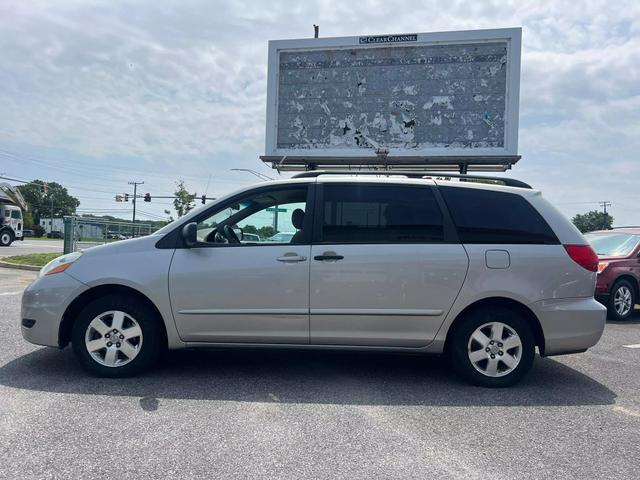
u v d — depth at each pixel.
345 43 15.22
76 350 4.71
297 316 4.67
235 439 3.48
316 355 5.80
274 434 3.58
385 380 4.93
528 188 5.06
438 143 14.83
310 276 4.66
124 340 4.73
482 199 4.88
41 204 106.56
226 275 4.67
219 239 4.89
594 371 5.46
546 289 4.70
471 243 4.73
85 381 4.62
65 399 4.16
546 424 3.90
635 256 9.44
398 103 15.03
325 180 4.94
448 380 4.96
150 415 3.87
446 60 14.77
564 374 5.31
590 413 4.16
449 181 4.96
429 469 3.12
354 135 15.26
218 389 4.52
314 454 3.28
